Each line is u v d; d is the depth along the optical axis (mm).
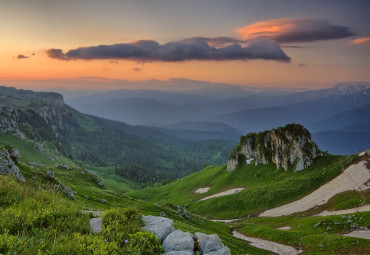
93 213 14414
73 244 8805
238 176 170625
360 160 115625
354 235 66125
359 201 87812
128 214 13477
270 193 121062
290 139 145625
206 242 12211
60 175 102875
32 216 10516
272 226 94938
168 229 13078
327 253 59812
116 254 9180
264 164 164125
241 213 117438
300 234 75375
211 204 134375
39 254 7609
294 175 134000
